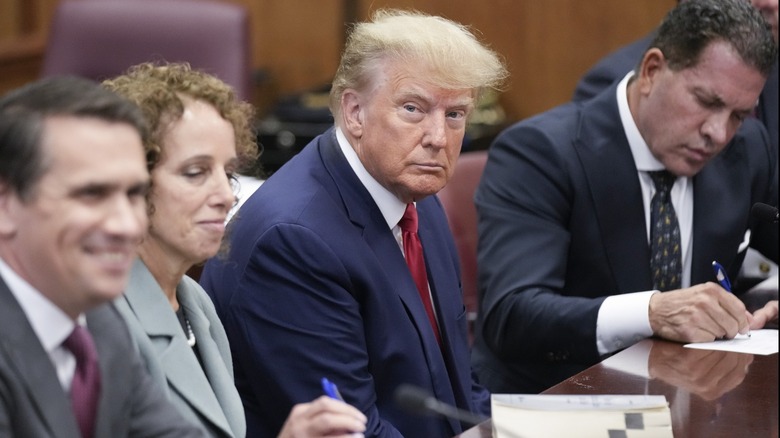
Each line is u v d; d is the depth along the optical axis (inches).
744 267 183.0
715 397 113.6
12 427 76.8
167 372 101.0
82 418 81.3
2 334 76.6
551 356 149.1
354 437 88.0
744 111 149.1
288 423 90.4
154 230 101.0
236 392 108.5
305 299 121.3
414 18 126.2
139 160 77.7
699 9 146.7
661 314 138.4
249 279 123.0
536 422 97.5
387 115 123.3
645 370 123.6
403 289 126.5
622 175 156.8
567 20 319.3
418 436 124.4
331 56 336.2
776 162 176.7
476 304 183.5
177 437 88.0
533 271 153.2
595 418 98.6
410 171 123.9
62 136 74.8
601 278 157.4
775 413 108.1
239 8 267.1
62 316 78.8
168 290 105.6
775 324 147.7
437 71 121.8
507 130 164.7
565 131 159.5
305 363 120.9
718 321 136.5
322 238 122.2
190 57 263.6
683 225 160.4
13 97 76.2
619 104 158.9
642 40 208.1
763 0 205.0
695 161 151.9
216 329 113.5
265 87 338.3
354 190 127.0
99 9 266.4
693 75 147.5
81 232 75.0
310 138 298.8
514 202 158.6
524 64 323.6
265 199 126.3
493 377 162.4
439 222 140.4
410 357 125.0
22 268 77.0
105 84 101.7
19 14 341.4
